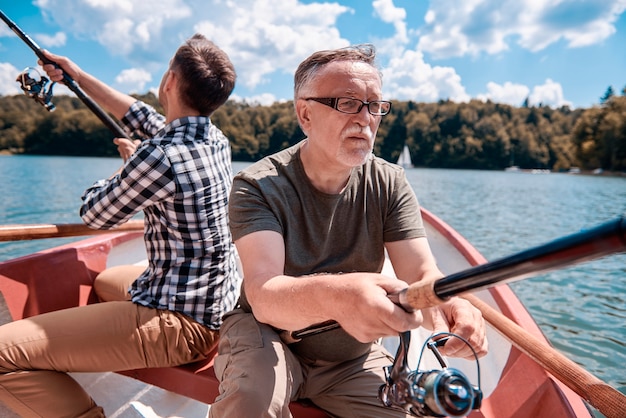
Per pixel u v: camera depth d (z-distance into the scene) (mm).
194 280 1348
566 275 5535
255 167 1154
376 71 1096
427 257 1146
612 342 3480
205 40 1489
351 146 1066
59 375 1217
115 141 2082
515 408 1212
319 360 1188
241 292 1257
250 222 1062
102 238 2045
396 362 782
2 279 1518
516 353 1429
